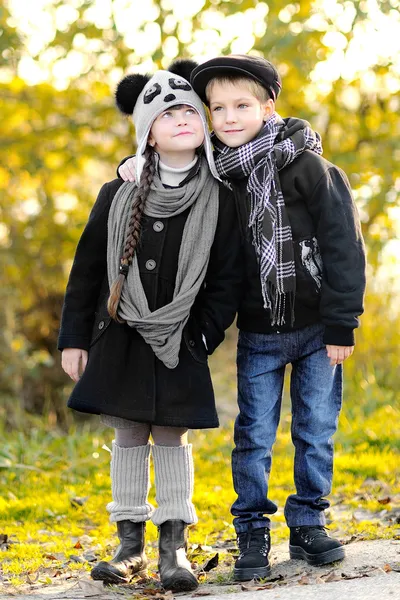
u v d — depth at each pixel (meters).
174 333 4.79
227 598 4.33
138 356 4.82
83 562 5.64
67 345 4.97
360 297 4.79
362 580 4.47
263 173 4.85
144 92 5.00
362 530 6.01
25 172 13.81
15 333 14.84
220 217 4.92
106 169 14.84
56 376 14.86
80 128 13.41
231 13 11.79
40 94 13.18
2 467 8.78
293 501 5.11
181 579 4.64
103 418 5.00
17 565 5.50
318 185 4.84
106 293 5.00
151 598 4.52
